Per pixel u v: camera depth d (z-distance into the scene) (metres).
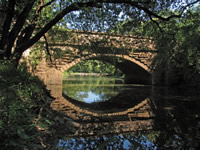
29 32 8.16
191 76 19.55
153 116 6.68
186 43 15.33
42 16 10.04
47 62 17.42
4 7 8.75
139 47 11.01
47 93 9.92
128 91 15.77
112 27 8.89
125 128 5.07
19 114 3.33
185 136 4.40
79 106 8.91
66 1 8.74
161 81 22.06
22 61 13.27
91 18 8.87
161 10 8.30
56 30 10.72
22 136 2.74
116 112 7.55
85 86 19.89
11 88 4.41
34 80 8.22
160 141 4.02
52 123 4.75
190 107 8.44
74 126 5.07
